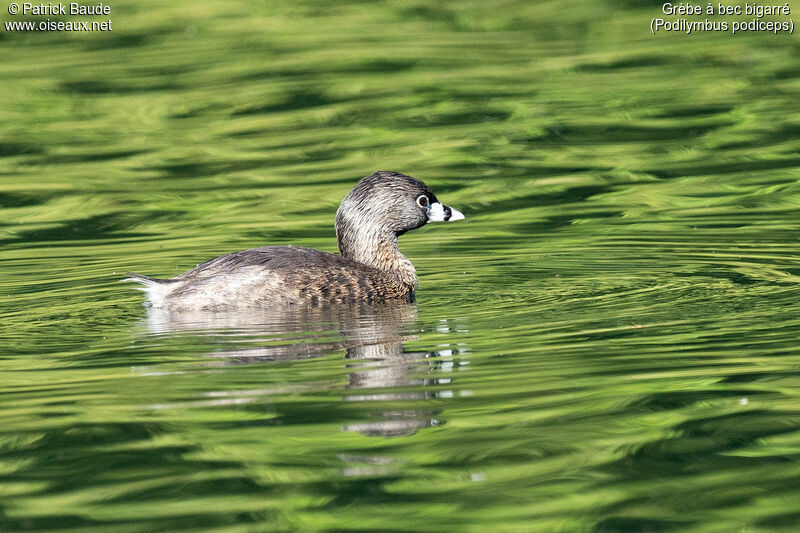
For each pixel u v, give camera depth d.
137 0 35.47
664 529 7.88
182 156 23.16
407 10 34.19
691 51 29.44
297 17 33.69
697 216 18.56
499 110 25.47
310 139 24.03
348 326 12.78
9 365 11.48
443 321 12.93
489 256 16.59
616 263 15.79
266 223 19.06
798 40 29.95
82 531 7.93
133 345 12.11
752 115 24.53
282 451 9.18
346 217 15.32
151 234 18.47
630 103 25.64
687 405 10.02
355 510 8.19
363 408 10.08
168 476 8.77
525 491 8.45
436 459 8.99
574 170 21.67
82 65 29.62
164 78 28.39
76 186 21.50
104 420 9.89
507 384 10.61
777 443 9.19
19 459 9.10
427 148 23.17
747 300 13.42
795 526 7.89
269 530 7.92
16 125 25.41
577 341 11.91
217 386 10.70
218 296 13.55
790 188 20.06
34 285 15.16
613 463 8.88
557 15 33.22
